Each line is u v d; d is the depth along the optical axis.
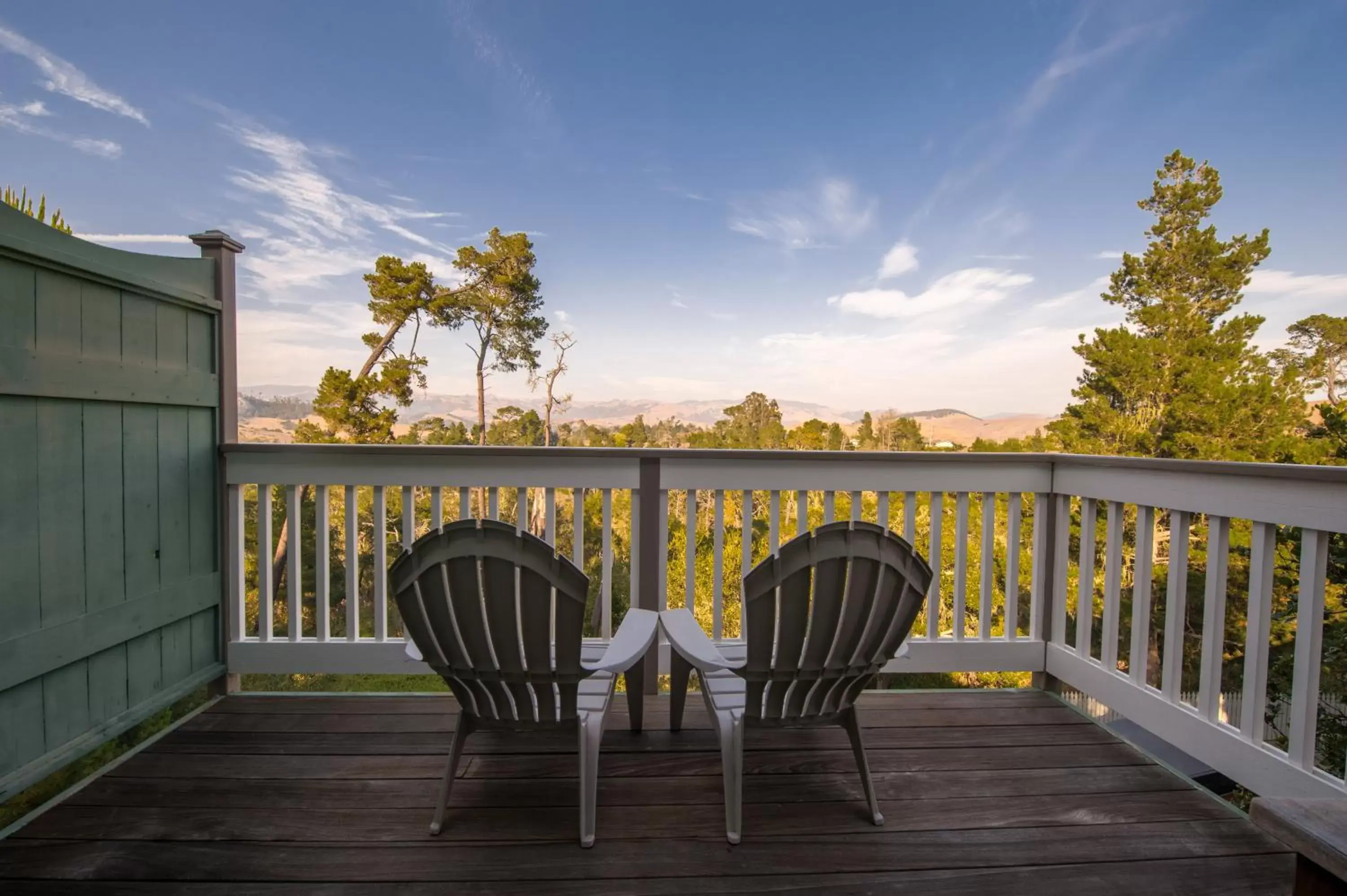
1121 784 1.96
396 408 21.41
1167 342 16.02
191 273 2.49
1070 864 1.60
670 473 2.62
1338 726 8.38
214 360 2.62
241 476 2.63
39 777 1.84
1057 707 2.54
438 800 1.71
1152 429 15.70
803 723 1.75
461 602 1.59
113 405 2.13
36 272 1.84
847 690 1.76
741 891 1.49
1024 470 2.74
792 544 1.58
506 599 1.58
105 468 2.10
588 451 2.60
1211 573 2.01
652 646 2.61
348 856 1.59
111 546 2.11
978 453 2.68
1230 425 14.65
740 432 32.31
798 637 1.63
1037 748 2.19
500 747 2.15
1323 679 8.63
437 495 2.66
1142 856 1.63
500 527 1.54
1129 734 3.36
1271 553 1.83
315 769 2.00
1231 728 1.93
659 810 1.80
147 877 1.51
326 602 2.66
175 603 2.38
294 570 2.68
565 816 1.77
